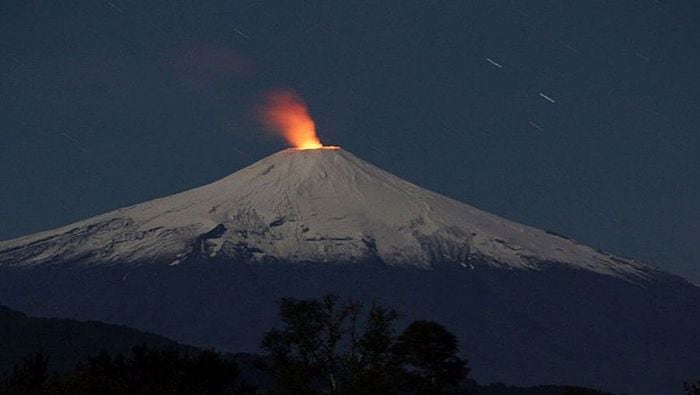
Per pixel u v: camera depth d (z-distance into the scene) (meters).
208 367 178.00
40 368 179.12
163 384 168.50
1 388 171.88
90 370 173.00
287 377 183.88
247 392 181.62
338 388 183.88
